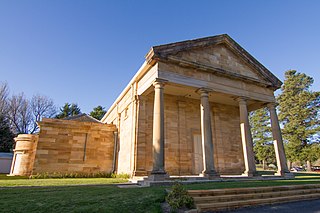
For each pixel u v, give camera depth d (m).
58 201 7.05
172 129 19.62
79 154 20.19
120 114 23.14
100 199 7.41
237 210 7.82
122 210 6.46
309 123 39.53
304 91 41.59
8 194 8.09
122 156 20.25
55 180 14.81
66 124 20.28
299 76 43.91
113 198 7.59
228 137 22.64
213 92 17.58
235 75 18.56
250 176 16.22
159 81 15.14
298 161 40.09
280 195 10.01
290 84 43.91
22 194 8.13
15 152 24.70
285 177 17.48
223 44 19.86
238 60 20.17
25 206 6.45
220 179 14.45
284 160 18.48
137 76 18.08
